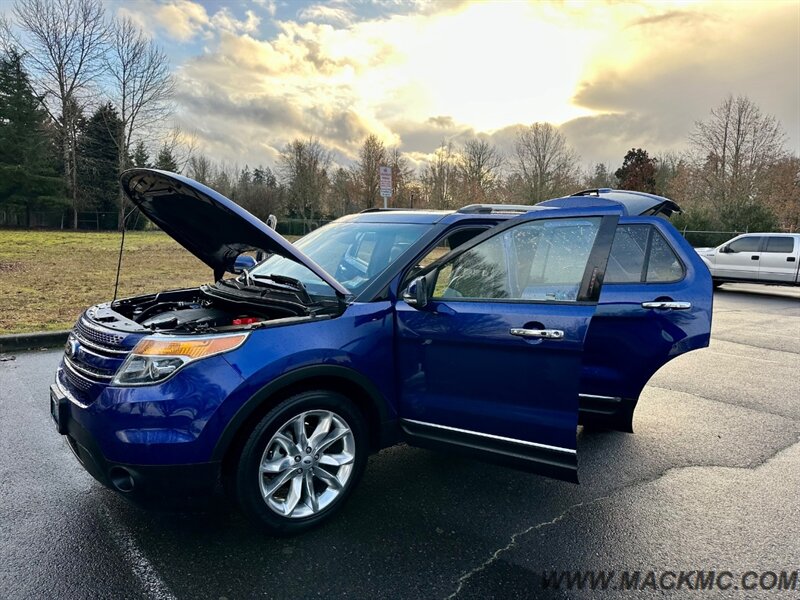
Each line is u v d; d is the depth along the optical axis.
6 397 4.62
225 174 51.47
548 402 2.60
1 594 2.23
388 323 2.99
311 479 2.78
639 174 47.69
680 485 3.39
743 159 31.44
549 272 2.88
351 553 2.58
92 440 2.40
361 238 3.59
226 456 2.59
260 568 2.45
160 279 12.41
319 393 2.74
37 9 35.00
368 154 46.78
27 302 8.77
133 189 3.42
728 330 9.10
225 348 2.47
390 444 3.07
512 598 2.30
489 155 44.38
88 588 2.29
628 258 4.18
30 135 36.75
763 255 14.06
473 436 2.82
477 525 2.87
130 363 2.39
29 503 2.96
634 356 3.89
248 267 4.08
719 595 2.35
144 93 38.81
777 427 4.44
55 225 38.44
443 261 2.97
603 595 2.33
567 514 3.00
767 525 2.93
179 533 2.71
